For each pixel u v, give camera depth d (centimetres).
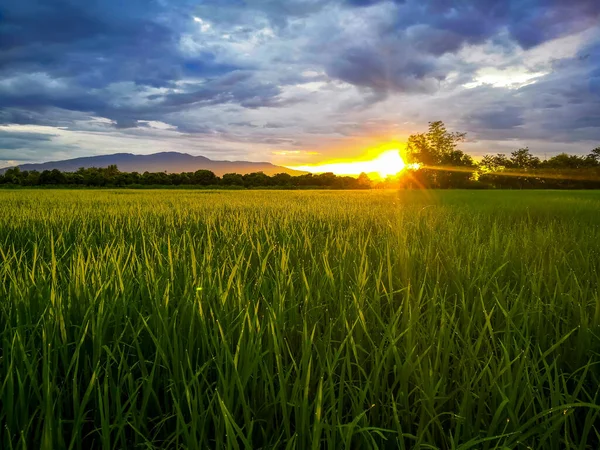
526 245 455
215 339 193
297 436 145
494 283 281
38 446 151
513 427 151
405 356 186
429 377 165
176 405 145
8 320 215
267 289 279
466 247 448
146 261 322
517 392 173
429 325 214
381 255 393
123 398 187
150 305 255
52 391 162
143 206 1232
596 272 357
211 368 195
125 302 237
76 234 605
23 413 155
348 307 244
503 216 983
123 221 785
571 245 496
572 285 286
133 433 167
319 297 257
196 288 240
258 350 172
